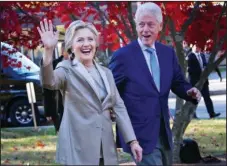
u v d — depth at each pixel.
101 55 7.84
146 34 5.00
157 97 4.93
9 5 7.35
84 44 4.19
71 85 4.10
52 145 11.70
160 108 4.94
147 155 4.85
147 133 4.86
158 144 4.91
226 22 8.27
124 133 4.32
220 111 17.86
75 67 4.15
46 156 10.38
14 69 14.48
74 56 4.25
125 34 7.93
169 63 5.08
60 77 4.07
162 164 4.97
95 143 4.09
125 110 4.36
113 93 4.26
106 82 4.23
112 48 8.17
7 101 14.95
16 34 7.87
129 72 4.91
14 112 15.02
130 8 7.63
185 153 8.80
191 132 12.99
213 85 25.92
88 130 4.08
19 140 12.44
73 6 7.38
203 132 12.98
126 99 4.93
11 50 8.27
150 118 4.88
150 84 4.91
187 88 5.21
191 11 8.12
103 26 7.86
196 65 13.92
